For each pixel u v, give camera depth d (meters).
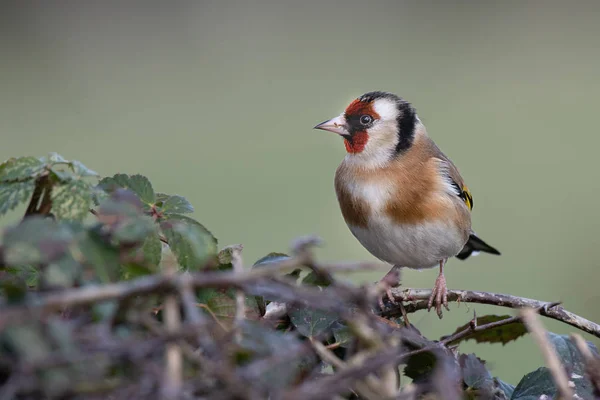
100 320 2.68
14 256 2.64
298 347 2.85
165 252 3.91
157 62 29.14
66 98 23.91
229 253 3.95
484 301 4.46
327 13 37.00
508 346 8.10
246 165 18.39
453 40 33.44
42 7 31.44
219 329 3.42
